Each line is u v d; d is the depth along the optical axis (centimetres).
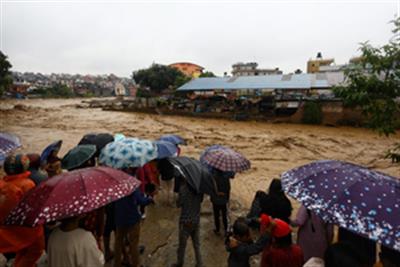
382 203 209
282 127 2378
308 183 253
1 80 4081
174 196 699
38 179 395
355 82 571
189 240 512
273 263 284
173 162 404
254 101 2866
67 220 262
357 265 205
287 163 1259
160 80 5000
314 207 226
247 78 2977
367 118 593
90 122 2778
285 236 281
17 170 341
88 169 282
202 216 614
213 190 402
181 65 9112
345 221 205
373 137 1897
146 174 504
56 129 2309
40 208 229
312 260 249
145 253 469
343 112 2394
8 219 235
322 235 329
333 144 1677
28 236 319
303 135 1980
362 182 230
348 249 214
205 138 1866
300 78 2742
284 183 279
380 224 197
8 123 2661
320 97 2605
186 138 1867
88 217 367
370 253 269
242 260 313
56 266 257
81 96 10544
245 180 996
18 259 330
